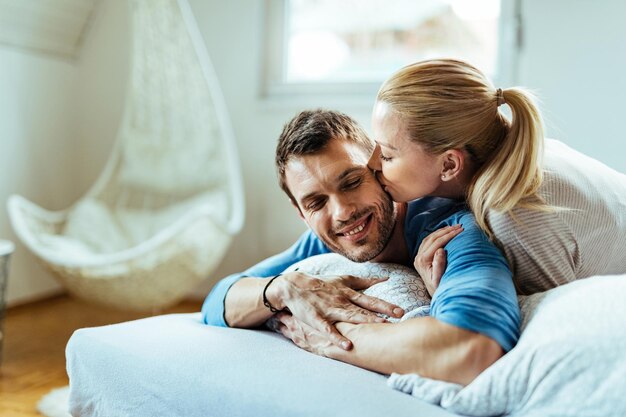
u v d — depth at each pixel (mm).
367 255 908
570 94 2352
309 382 720
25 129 2996
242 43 2959
